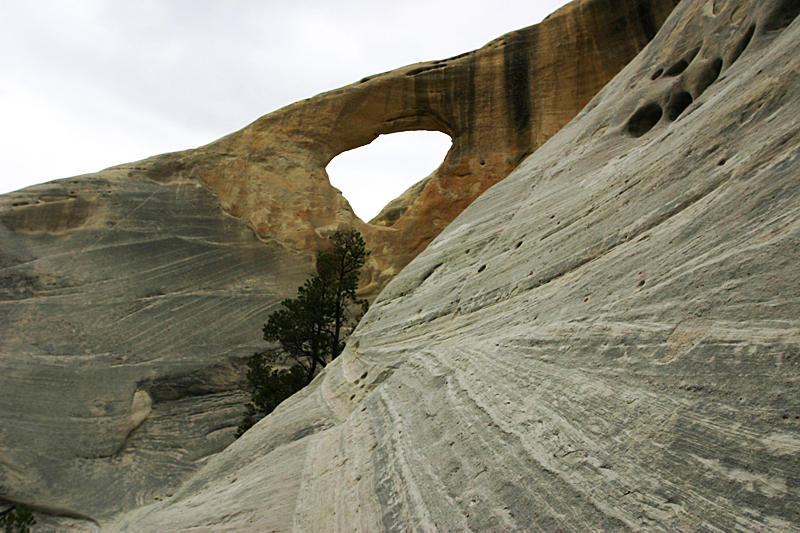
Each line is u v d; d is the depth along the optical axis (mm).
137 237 21453
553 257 5414
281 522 4605
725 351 2566
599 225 5035
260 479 5977
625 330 3346
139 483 14523
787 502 1896
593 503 2535
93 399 16438
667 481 2348
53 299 18828
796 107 3387
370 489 4285
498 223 7973
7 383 16312
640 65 8461
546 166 8461
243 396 17953
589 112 9266
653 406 2725
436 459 3887
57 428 15602
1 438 15188
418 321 7391
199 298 20391
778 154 3225
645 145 5855
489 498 3127
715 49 6605
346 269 22797
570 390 3379
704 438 2357
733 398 2377
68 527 13391
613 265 4156
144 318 19094
